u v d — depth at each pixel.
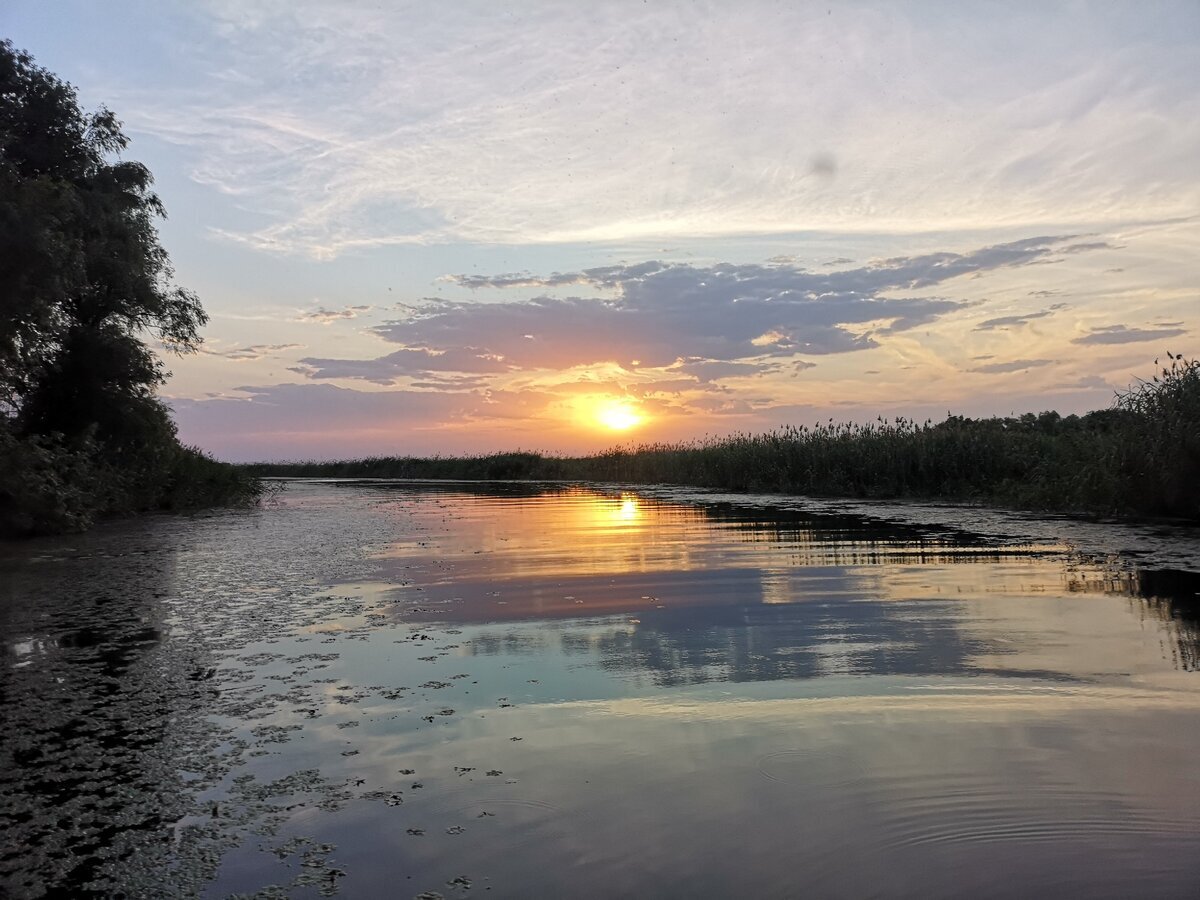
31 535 12.64
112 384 17.02
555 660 4.50
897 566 7.54
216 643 5.07
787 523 12.25
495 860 2.35
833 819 2.55
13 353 13.30
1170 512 11.16
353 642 5.03
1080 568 7.14
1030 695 3.69
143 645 5.04
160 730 3.48
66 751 3.25
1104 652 4.35
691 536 10.78
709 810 2.62
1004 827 2.48
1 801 2.80
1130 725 3.29
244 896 2.20
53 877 2.31
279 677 4.27
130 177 17.44
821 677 4.04
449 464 46.84
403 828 2.55
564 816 2.60
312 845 2.46
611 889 2.19
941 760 2.97
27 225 12.25
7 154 15.59
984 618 5.23
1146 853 2.33
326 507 19.58
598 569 7.92
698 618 5.54
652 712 3.58
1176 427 10.60
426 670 4.34
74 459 14.69
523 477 41.41
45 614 6.10
